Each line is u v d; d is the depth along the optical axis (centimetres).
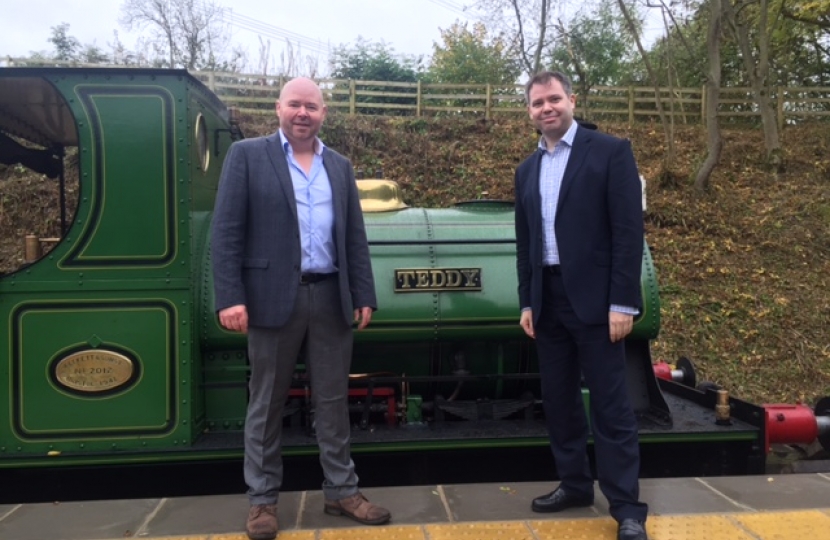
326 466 275
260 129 1223
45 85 326
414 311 363
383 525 271
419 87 1418
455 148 1245
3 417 310
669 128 1176
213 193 380
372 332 360
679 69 1631
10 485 321
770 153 1222
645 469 360
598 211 261
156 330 317
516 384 392
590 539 260
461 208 418
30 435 312
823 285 887
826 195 1111
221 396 349
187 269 318
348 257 279
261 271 256
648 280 376
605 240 262
